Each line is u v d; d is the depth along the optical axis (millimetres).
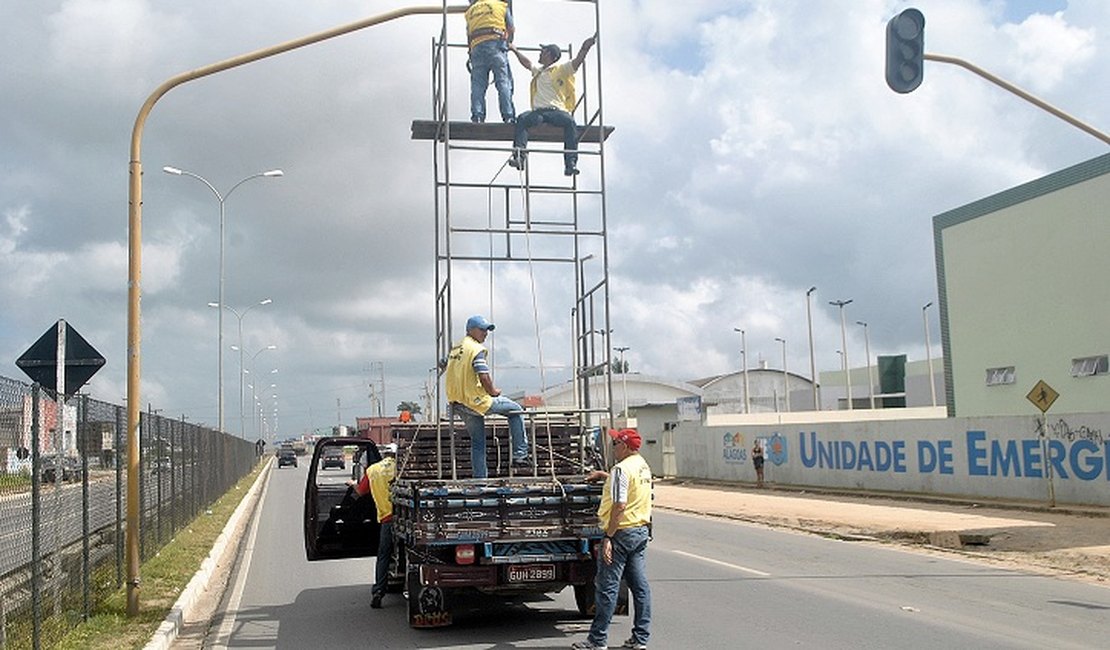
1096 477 22328
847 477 31797
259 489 43094
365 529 13031
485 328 10125
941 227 33875
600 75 10430
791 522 22891
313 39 11320
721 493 34094
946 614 10656
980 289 32094
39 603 8539
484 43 10922
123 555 13570
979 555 16438
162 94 11234
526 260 10555
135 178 11219
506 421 11102
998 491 25281
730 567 14984
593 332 10789
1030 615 10578
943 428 27406
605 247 10273
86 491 10836
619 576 8922
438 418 10266
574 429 11180
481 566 9742
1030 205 29906
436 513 9555
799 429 34625
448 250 10039
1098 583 13055
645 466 9102
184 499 21672
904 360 71625
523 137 10672
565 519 9828
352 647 9609
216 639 10227
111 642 9625
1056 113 15414
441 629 10367
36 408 8422
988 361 31766
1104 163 27219
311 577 15023
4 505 7949
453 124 10609
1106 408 27234
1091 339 27734
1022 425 24562
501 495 9641
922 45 14289
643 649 8953
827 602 11508
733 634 9672
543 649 9234
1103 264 27328
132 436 11141
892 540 19406
